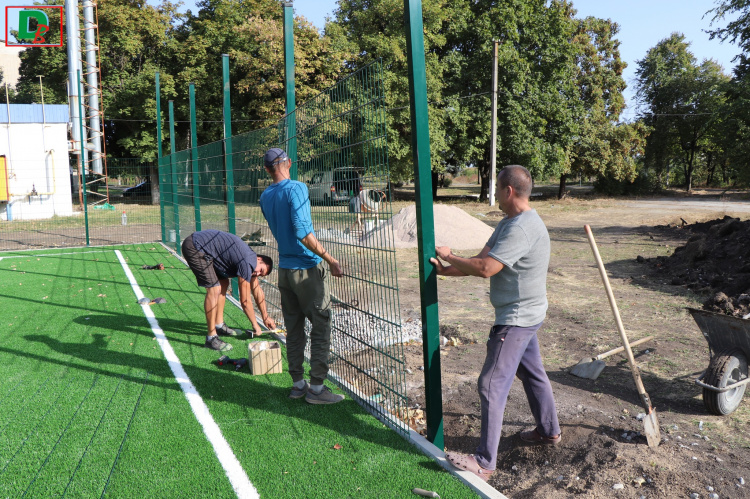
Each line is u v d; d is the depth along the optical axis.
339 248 4.14
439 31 27.78
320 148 4.34
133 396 4.09
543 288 2.97
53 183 21.00
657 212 24.31
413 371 4.80
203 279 5.24
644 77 44.81
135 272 9.84
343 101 3.75
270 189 3.92
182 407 3.89
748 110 21.28
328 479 2.91
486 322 6.63
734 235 9.59
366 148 3.42
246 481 2.88
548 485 2.95
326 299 3.87
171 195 12.81
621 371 4.86
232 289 7.78
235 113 28.75
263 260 5.51
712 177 53.97
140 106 27.78
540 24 28.19
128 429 3.52
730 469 3.06
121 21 27.34
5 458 3.13
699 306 7.19
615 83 35.25
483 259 2.83
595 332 6.11
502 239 2.83
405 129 26.23
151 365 4.82
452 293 8.48
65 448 3.26
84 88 25.72
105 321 6.34
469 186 60.25
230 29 28.23
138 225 18.59
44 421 3.63
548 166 29.38
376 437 3.43
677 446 3.35
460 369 4.91
